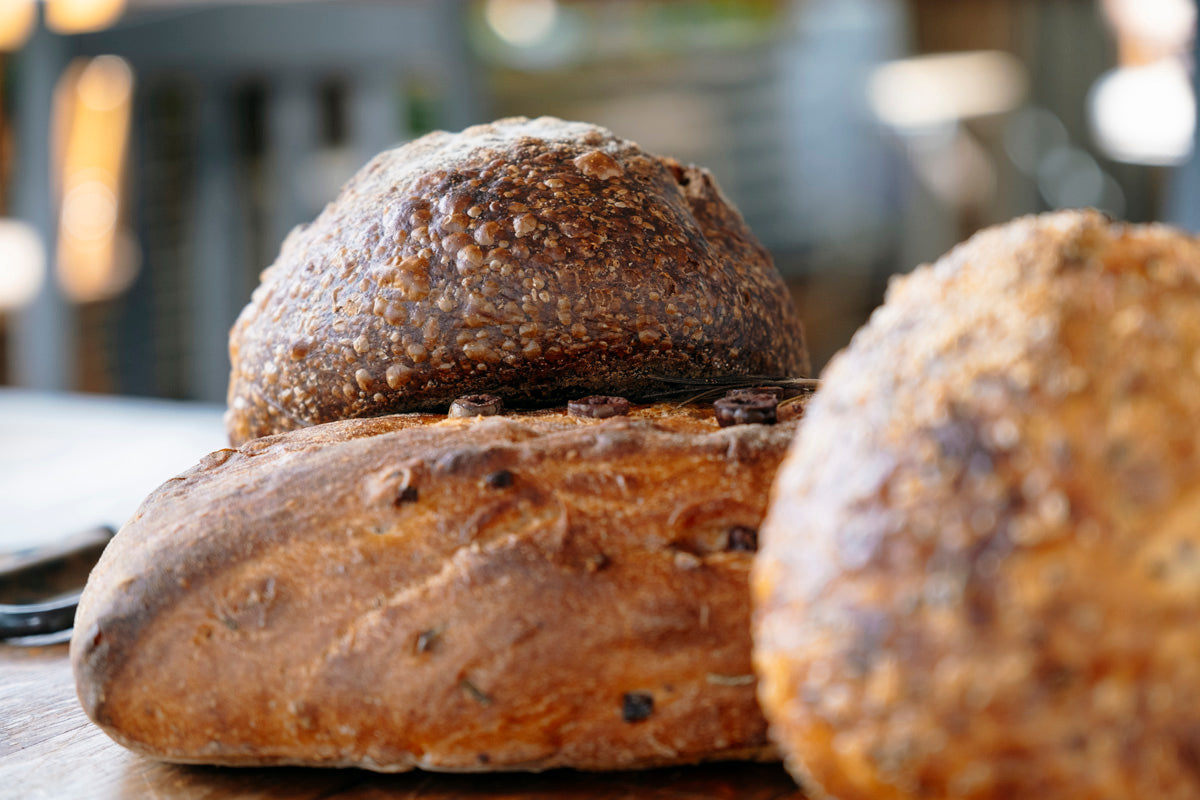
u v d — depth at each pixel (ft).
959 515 1.56
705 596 1.81
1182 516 1.52
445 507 1.83
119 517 2.97
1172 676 1.51
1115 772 1.52
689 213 2.13
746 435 1.86
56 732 2.03
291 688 1.82
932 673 1.55
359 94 6.37
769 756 1.85
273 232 6.61
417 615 1.80
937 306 1.64
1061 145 8.02
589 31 6.70
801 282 7.69
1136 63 7.61
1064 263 1.60
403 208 2.05
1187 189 3.56
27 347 6.76
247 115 6.46
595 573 1.81
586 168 2.07
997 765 1.53
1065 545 1.53
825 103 7.32
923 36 7.97
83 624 1.87
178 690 1.84
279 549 1.84
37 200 6.50
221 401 6.86
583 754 1.82
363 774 1.88
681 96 6.99
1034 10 7.84
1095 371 1.56
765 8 6.93
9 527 2.93
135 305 6.84
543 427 1.92
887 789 1.57
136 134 6.57
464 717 1.80
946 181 7.91
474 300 2.01
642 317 2.04
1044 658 1.52
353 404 2.07
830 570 1.59
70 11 6.44
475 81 6.39
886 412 1.61
